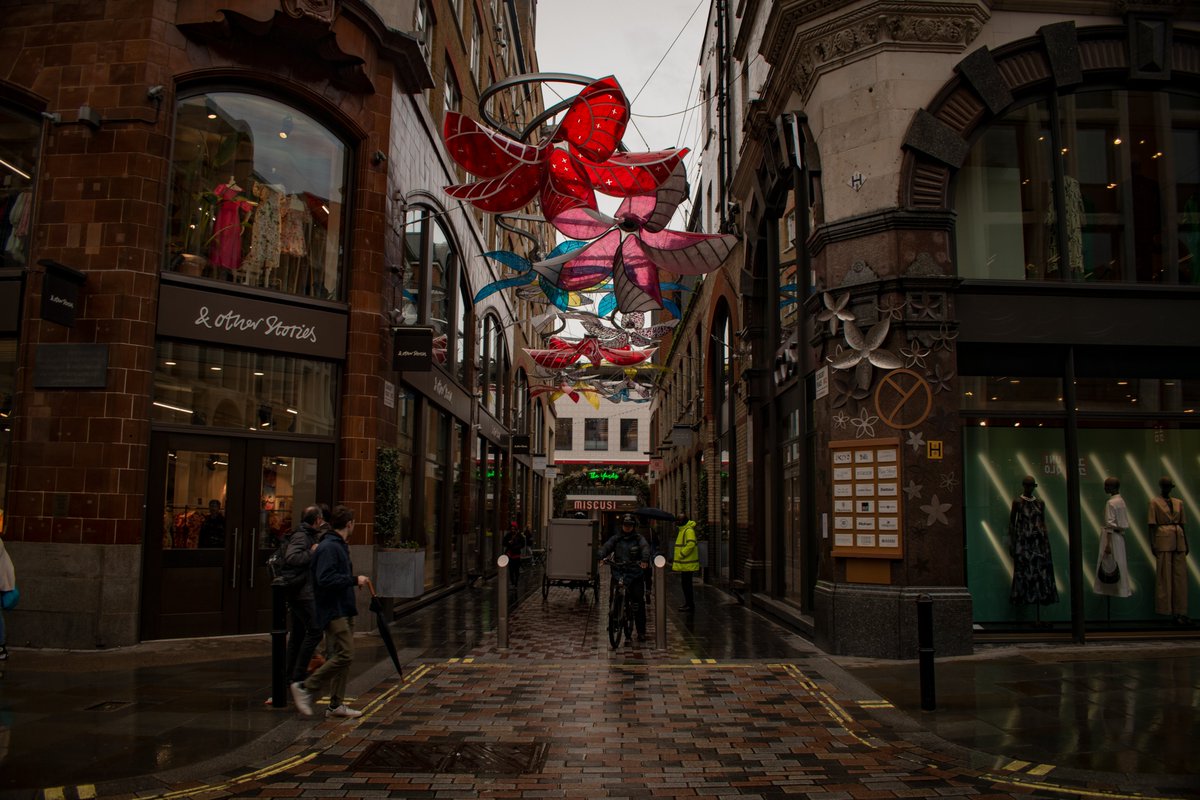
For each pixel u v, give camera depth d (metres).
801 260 13.07
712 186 25.88
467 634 12.34
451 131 12.19
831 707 7.72
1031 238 11.44
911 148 10.81
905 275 10.57
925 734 6.75
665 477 41.09
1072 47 11.16
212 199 11.91
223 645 10.73
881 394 10.55
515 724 7.11
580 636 12.27
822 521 11.36
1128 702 7.62
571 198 14.51
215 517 11.57
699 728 7.02
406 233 15.65
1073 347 11.13
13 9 11.30
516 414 35.16
